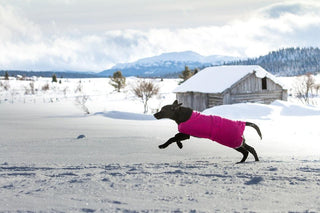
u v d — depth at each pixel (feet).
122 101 152.97
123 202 12.48
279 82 102.73
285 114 78.13
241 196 13.28
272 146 36.24
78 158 27.40
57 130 55.11
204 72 115.85
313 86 164.04
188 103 111.14
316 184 15.30
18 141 39.73
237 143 24.12
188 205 12.03
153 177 17.28
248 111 78.38
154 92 133.80
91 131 53.47
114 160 26.11
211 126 24.21
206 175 17.88
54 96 180.75
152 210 11.41
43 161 25.76
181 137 25.03
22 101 153.38
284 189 14.42
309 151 32.24
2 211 11.51
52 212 11.32
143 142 37.29
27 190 14.69
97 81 318.45
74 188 14.88
